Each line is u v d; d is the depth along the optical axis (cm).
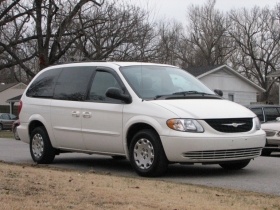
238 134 832
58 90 1029
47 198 593
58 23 2588
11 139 2153
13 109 5469
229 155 826
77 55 2638
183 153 806
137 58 2589
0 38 2622
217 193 681
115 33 2547
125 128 875
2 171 822
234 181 812
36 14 2589
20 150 1400
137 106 863
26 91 1116
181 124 806
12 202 566
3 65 2770
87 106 946
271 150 1396
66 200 585
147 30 2628
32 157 1080
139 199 603
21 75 6675
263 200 634
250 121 864
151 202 588
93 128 934
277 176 866
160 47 2730
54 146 1034
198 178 845
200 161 809
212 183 792
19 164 1025
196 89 950
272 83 5722
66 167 1012
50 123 1027
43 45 2747
